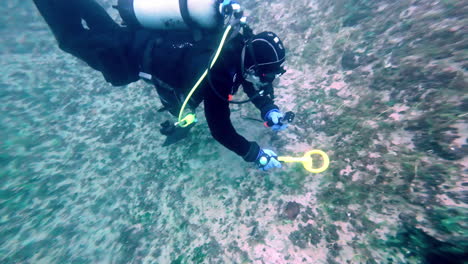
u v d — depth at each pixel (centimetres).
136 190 250
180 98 191
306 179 201
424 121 182
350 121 218
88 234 231
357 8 295
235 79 162
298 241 172
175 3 162
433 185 158
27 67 462
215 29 171
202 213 211
